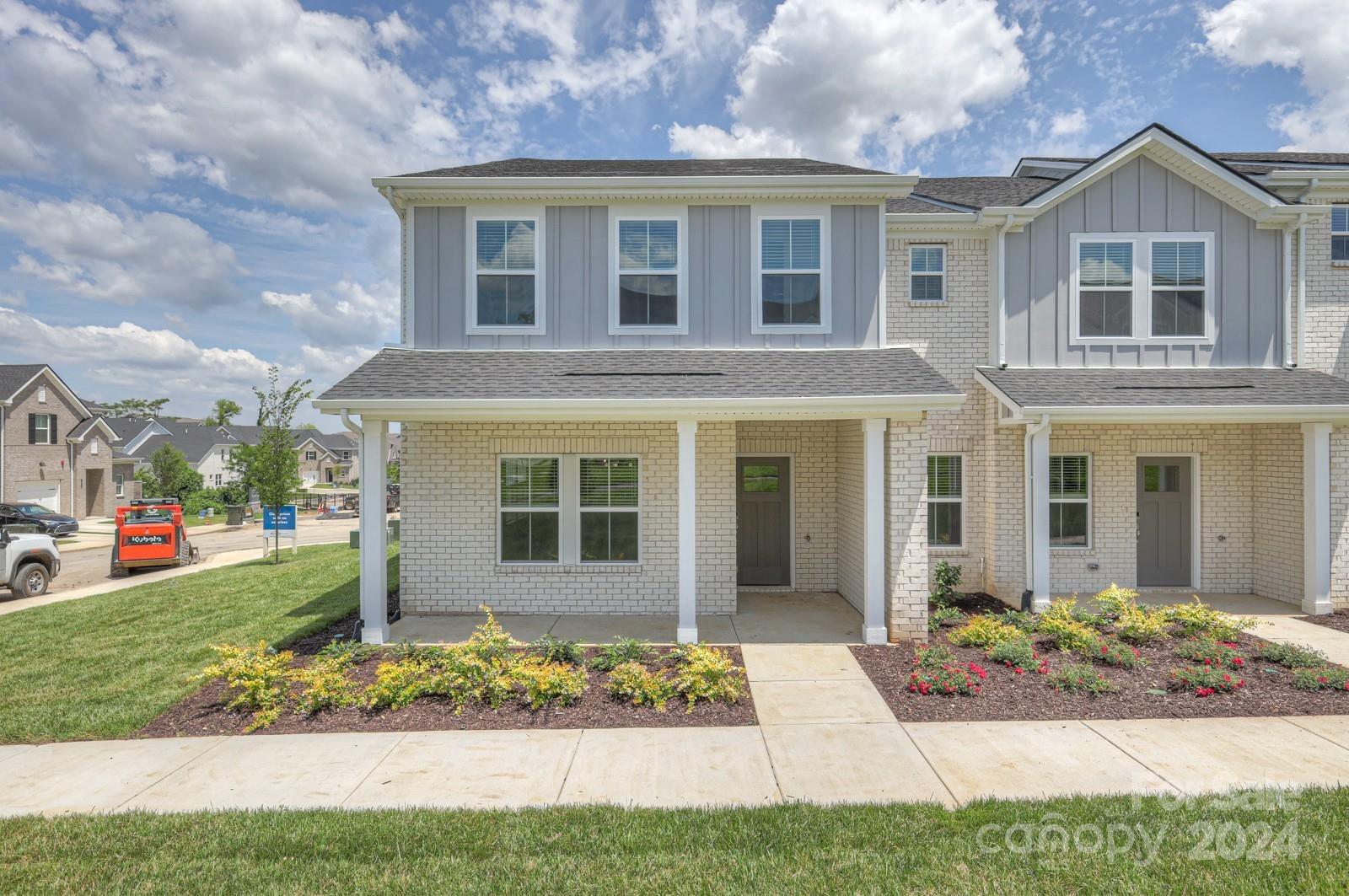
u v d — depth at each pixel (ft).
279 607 34.76
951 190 41.73
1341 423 31.76
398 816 14.35
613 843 13.21
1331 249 35.09
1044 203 33.94
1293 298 34.83
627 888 11.82
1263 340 34.76
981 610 32.35
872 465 26.84
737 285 31.68
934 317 35.63
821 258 31.63
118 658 25.94
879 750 17.49
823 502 36.11
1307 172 34.91
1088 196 34.65
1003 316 34.65
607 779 16.10
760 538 36.50
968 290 35.60
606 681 22.49
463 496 31.99
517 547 32.55
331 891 11.83
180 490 131.44
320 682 20.54
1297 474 32.76
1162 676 22.26
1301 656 22.79
